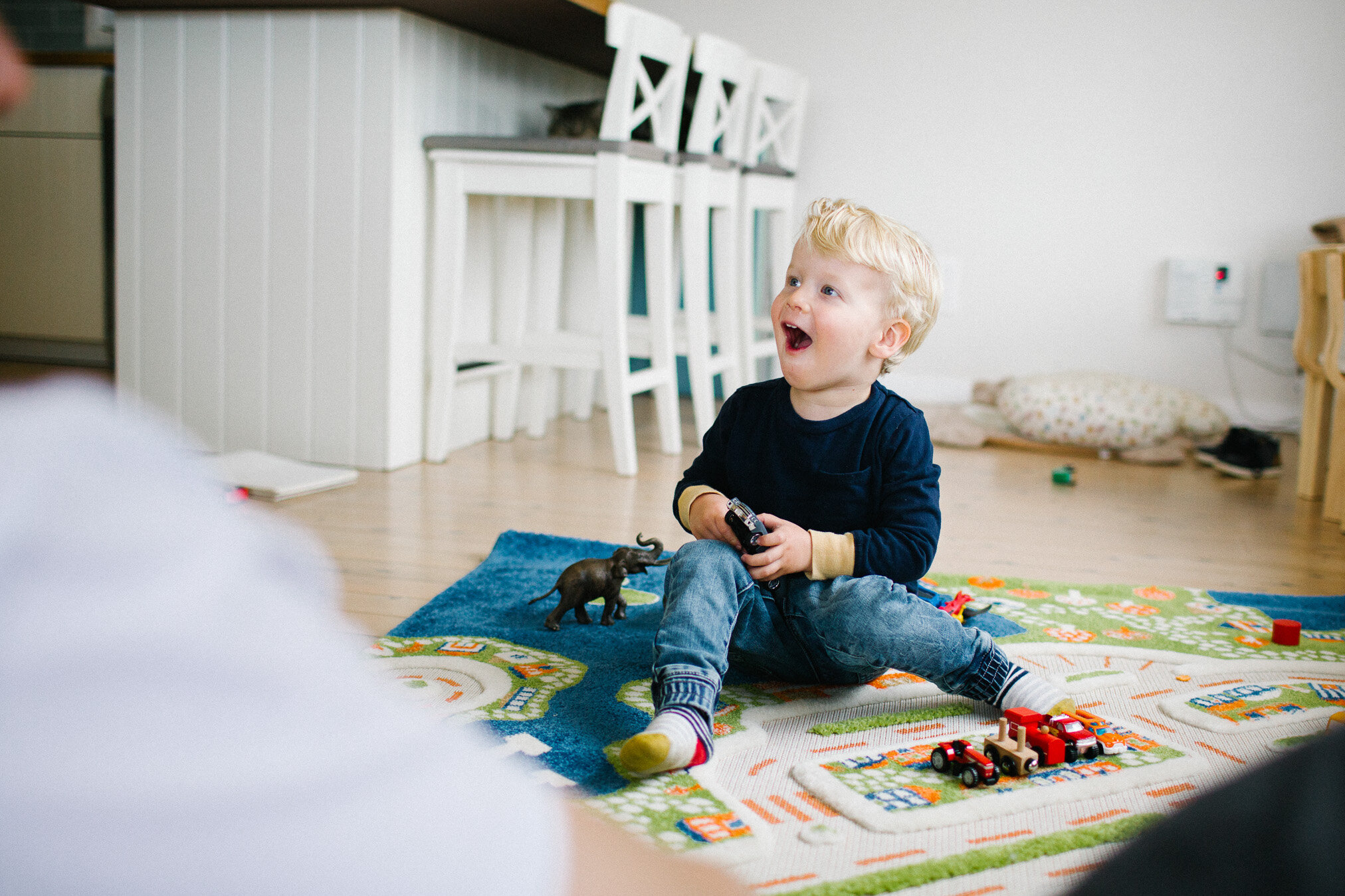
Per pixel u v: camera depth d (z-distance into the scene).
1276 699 1.11
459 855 0.23
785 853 0.78
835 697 1.10
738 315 2.69
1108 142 2.89
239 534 0.24
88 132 3.07
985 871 0.75
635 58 2.01
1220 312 2.84
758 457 1.13
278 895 0.21
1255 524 1.96
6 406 0.23
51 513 0.21
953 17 2.96
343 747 0.23
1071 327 2.98
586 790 0.86
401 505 1.86
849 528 1.10
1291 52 2.75
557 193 2.07
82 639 0.20
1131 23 2.84
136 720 0.20
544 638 1.24
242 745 0.21
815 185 3.13
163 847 0.21
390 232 2.05
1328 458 2.14
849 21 3.04
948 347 3.07
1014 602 1.44
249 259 2.13
